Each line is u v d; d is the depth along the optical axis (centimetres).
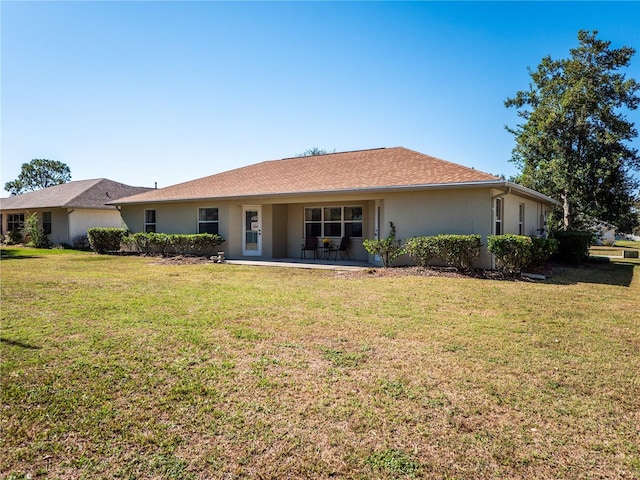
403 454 245
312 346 441
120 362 388
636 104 1983
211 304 653
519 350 432
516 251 940
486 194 1048
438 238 1034
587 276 1073
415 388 336
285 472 229
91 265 1263
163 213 1711
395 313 596
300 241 1573
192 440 258
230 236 1522
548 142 2092
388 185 1146
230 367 378
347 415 290
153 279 939
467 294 749
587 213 2058
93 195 2341
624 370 380
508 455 245
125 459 238
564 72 2108
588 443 258
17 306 625
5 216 2662
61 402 306
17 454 242
